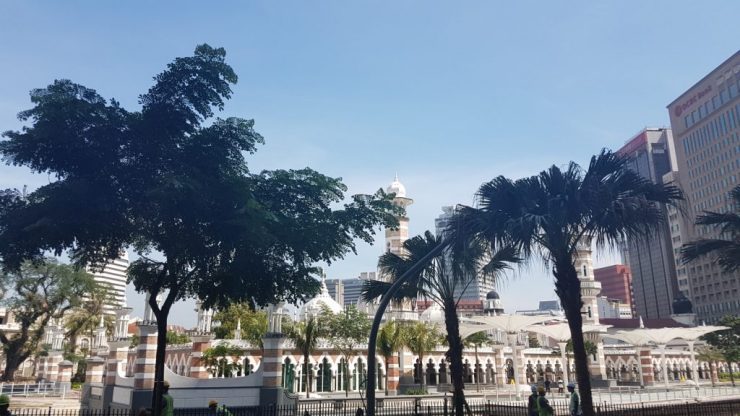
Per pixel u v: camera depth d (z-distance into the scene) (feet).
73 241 59.72
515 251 66.03
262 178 70.74
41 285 203.62
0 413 54.03
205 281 68.28
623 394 183.73
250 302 72.13
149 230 62.54
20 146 56.34
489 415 100.27
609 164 62.44
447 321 85.76
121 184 59.06
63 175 59.31
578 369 61.36
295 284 73.00
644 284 650.02
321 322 166.61
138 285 72.95
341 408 118.83
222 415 69.31
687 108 501.56
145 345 113.60
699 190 482.28
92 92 58.23
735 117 446.19
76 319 249.55
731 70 451.12
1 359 290.56
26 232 56.49
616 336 220.23
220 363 166.09
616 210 56.65
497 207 61.05
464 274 81.82
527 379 266.16
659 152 619.26
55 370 261.65
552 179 61.41
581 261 258.78
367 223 75.31
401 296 88.17
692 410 98.78
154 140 59.11
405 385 196.85
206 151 61.26
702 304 504.84
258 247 62.85
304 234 68.49
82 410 112.06
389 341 172.65
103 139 57.31
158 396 60.39
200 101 61.67
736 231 83.76
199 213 58.65
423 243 86.58
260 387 112.68
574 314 61.77
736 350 208.64
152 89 60.34
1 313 288.30
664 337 204.13
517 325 156.15
